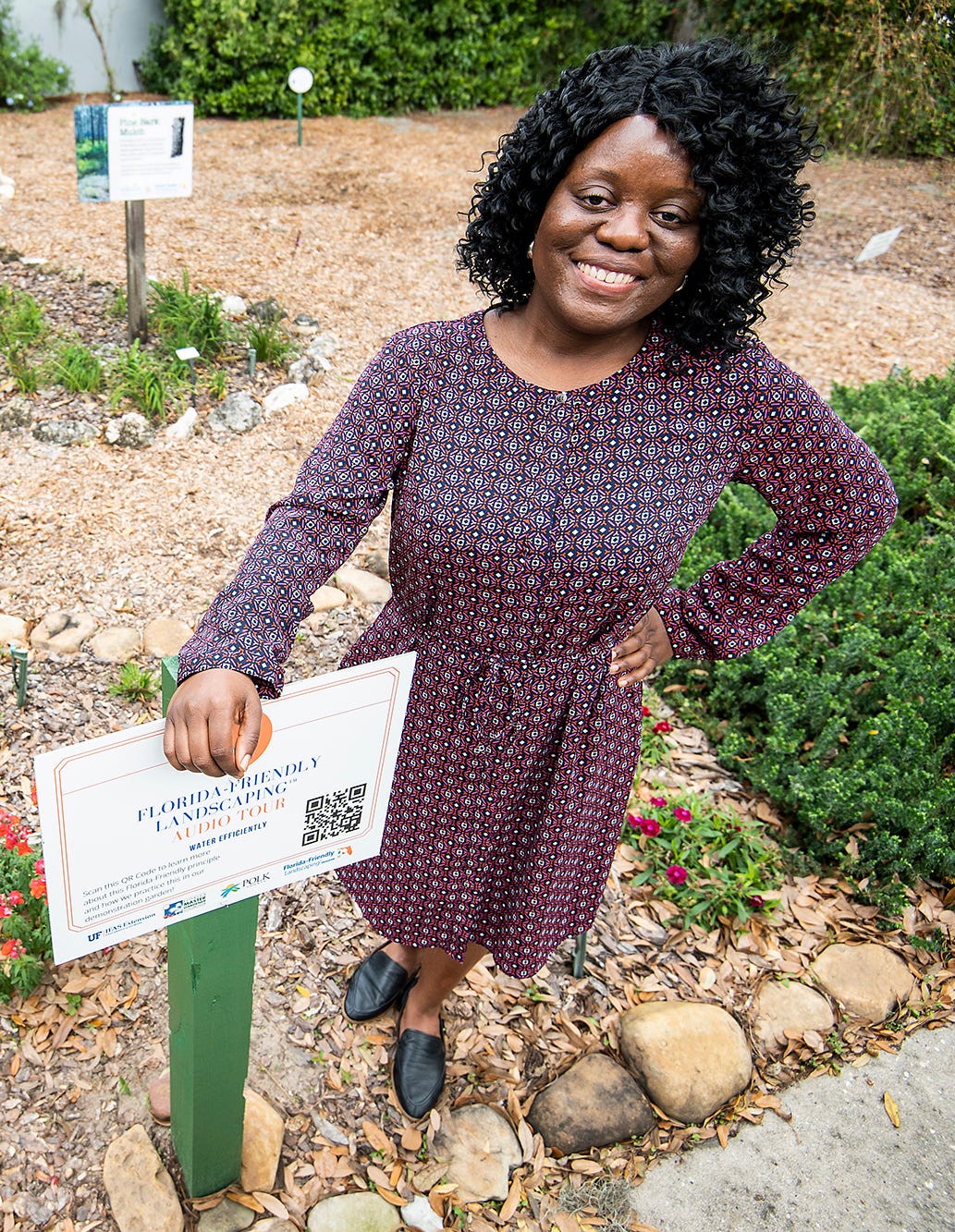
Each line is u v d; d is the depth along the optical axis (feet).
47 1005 7.25
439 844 5.87
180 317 15.62
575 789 5.60
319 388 15.87
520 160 4.67
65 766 3.70
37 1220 6.19
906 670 10.30
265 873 4.77
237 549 12.09
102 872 4.14
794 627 11.02
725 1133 7.48
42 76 29.14
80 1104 6.75
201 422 14.37
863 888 9.12
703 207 4.43
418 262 21.50
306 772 4.50
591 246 4.47
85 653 10.21
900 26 27.96
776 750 9.71
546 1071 7.59
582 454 4.85
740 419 5.04
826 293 22.66
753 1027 8.18
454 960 6.36
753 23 29.12
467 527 4.85
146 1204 6.27
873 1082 8.00
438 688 5.46
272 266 20.13
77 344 15.10
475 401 4.88
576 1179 7.02
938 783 9.62
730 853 9.34
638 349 4.94
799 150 4.52
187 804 4.20
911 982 8.66
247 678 4.10
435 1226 6.59
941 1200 7.29
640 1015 7.90
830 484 5.29
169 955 5.18
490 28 32.45
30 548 11.54
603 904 8.83
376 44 31.12
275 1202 6.50
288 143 28.73
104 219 20.92
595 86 4.35
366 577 11.91
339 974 7.87
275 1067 7.22
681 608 6.07
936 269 24.34
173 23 30.94
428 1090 7.10
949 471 13.80
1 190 21.72
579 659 5.36
